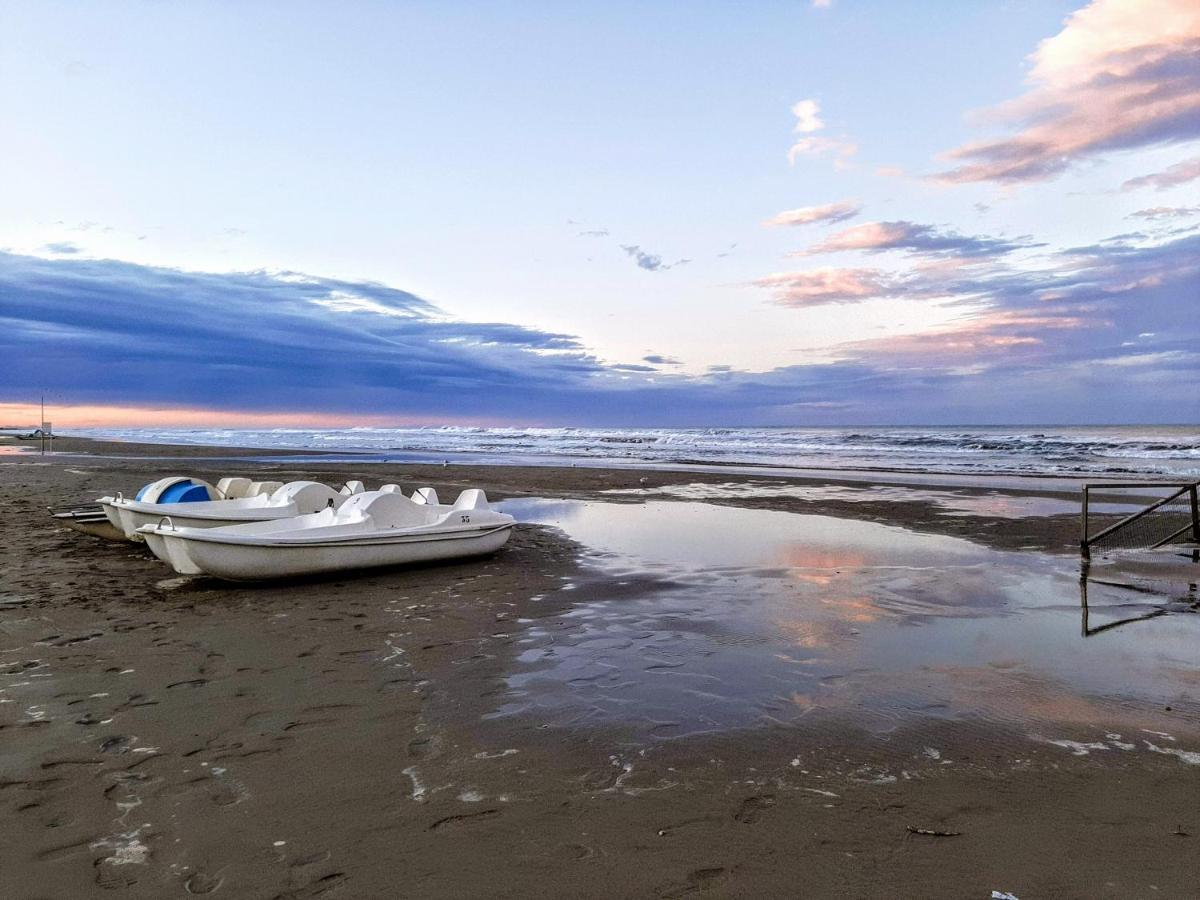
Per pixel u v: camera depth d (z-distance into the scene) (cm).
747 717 475
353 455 4278
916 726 459
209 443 6462
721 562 1023
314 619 721
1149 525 1305
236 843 324
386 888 291
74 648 622
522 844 324
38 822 341
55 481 2234
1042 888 291
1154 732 448
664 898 285
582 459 3731
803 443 5106
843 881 296
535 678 552
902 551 1101
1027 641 645
